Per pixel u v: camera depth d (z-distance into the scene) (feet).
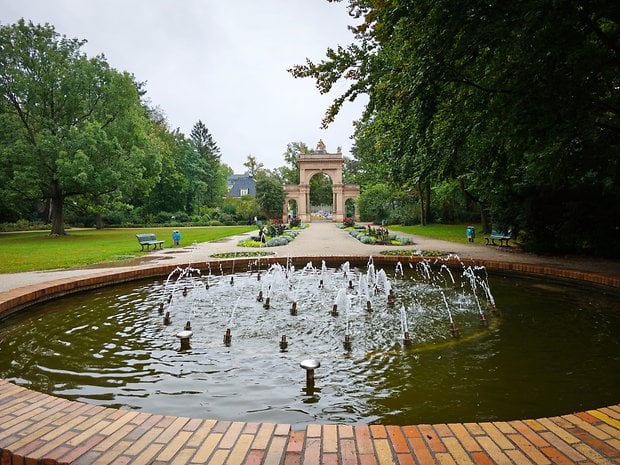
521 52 27.17
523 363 14.20
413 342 16.72
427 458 7.15
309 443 7.68
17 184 72.33
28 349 16.01
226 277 34.37
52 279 28.63
